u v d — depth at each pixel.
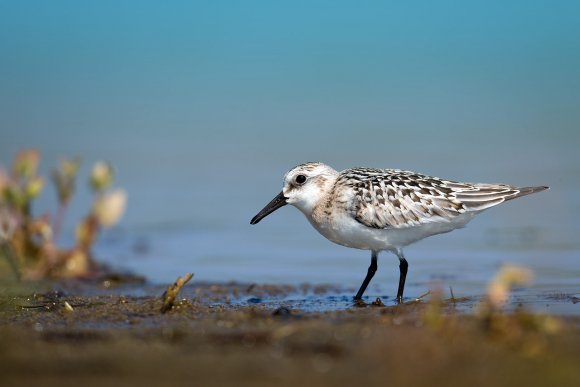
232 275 14.59
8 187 14.64
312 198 13.62
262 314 10.47
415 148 24.44
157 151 25.14
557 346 8.33
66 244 16.83
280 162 23.84
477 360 7.87
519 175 21.11
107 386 7.37
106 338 9.12
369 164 22.56
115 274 14.62
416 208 12.81
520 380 7.38
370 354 8.11
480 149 24.05
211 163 23.92
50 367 7.89
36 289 13.05
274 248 16.83
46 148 24.64
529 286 12.47
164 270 15.13
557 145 24.44
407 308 11.04
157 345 8.73
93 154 24.36
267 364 7.91
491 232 17.23
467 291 12.53
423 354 8.06
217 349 8.52
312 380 7.42
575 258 14.64
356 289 13.30
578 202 19.17
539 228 17.30
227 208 20.16
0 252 14.86
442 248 16.17
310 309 11.23
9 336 9.27
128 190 21.72
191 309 10.91
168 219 19.36
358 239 13.15
